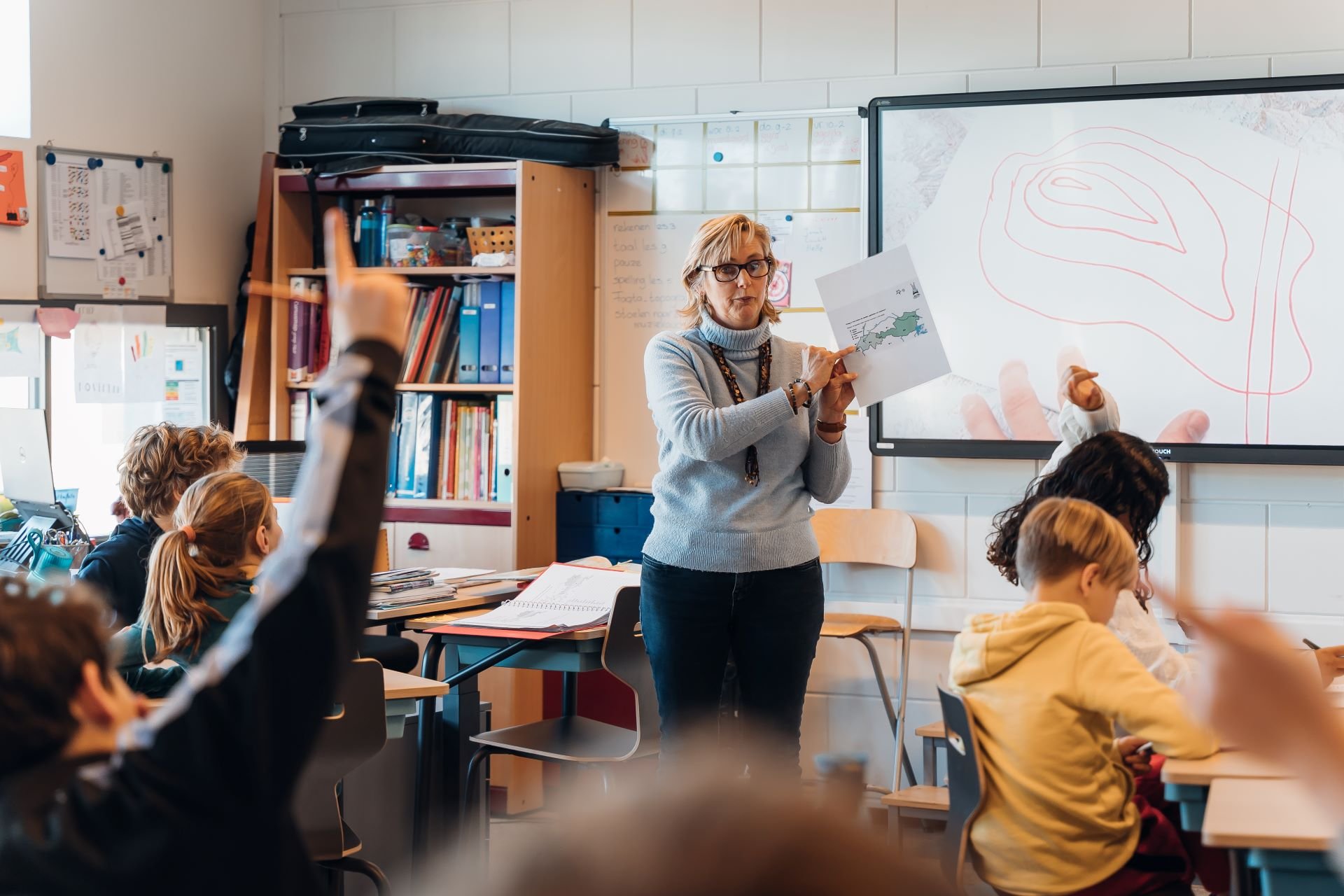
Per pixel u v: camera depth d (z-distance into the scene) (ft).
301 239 14.83
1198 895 11.43
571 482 13.92
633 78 14.29
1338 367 12.06
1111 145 12.60
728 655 8.84
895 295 8.86
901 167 13.16
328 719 7.61
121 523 9.91
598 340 14.40
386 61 15.24
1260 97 12.19
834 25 13.61
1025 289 12.86
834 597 13.66
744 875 0.97
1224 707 2.34
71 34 13.73
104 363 14.06
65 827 3.01
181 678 7.32
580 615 10.34
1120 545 6.84
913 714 13.43
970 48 13.20
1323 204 12.07
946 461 13.28
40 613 3.35
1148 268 12.53
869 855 1.01
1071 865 6.57
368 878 9.57
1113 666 6.49
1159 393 12.53
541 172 13.56
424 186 13.87
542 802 13.43
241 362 14.82
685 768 1.11
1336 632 12.20
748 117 13.79
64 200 13.71
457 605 11.25
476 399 14.34
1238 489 12.46
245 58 15.57
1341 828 2.59
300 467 13.43
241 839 3.01
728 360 8.96
